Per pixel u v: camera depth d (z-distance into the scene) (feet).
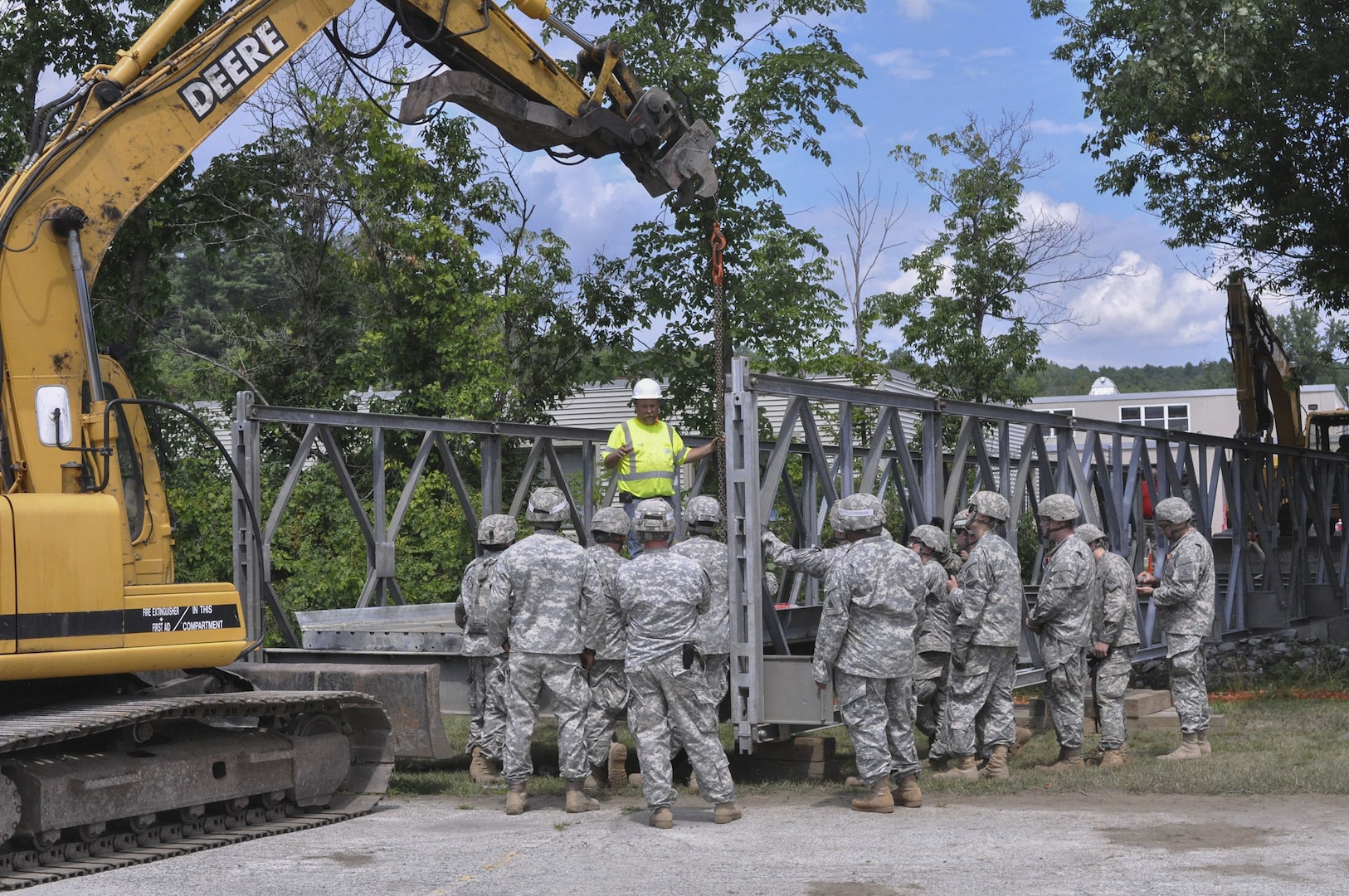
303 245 77.77
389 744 28.78
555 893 19.93
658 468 35.53
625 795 29.78
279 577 65.72
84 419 23.50
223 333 79.61
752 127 69.46
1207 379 434.30
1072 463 41.16
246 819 26.08
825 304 76.07
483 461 42.32
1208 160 71.87
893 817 25.70
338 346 79.61
